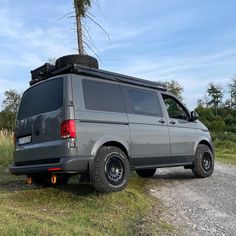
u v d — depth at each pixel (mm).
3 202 6457
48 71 6934
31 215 5457
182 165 8523
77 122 6164
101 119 6535
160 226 5742
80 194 6875
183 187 8312
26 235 4492
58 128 6199
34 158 6586
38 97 6844
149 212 6371
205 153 9195
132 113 7250
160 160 7789
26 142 6887
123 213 6109
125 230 5457
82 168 6145
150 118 7648
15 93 33688
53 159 6230
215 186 8469
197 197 7508
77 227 5180
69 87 6281
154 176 9664
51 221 5270
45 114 6504
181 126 8508
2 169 10953
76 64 6469
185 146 8531
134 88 7555
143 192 7625
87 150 6215
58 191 7062
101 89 6793
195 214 6492
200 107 53656
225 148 25469
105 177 6352
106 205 6324
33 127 6727
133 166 7172
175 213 6492
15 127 7273
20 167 6820
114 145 6785
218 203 7148
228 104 65000
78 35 11398
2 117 31188
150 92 7961
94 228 5379
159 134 7754
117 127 6801
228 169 11812
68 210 6121
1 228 4602
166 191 7895
